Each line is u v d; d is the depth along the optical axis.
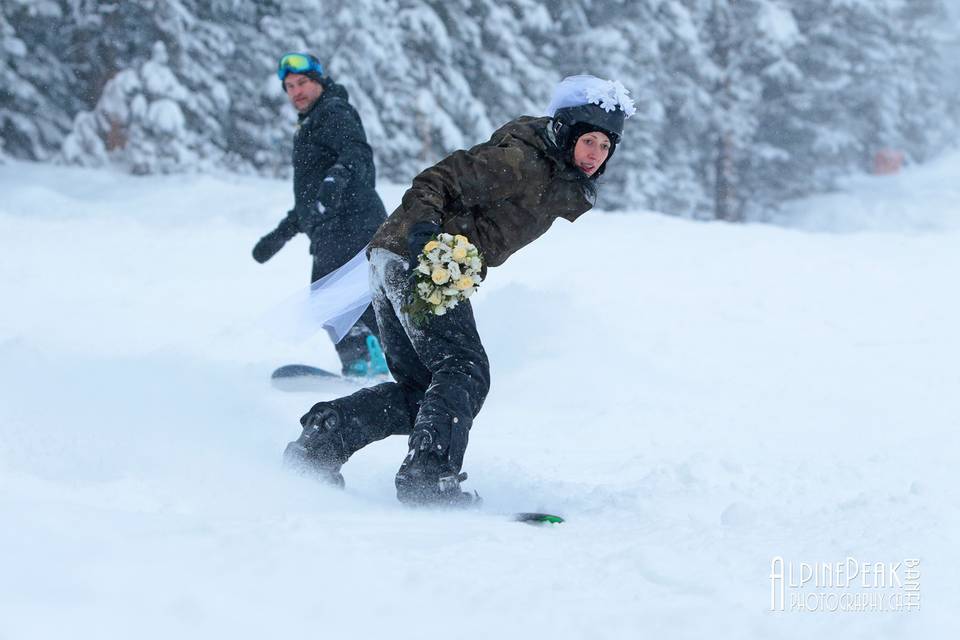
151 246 15.91
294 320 5.95
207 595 2.62
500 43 37.62
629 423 7.82
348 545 3.18
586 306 10.94
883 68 47.34
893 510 4.18
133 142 30.61
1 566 2.67
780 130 46.38
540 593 2.95
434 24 34.75
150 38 32.19
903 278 13.55
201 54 32.84
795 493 5.45
